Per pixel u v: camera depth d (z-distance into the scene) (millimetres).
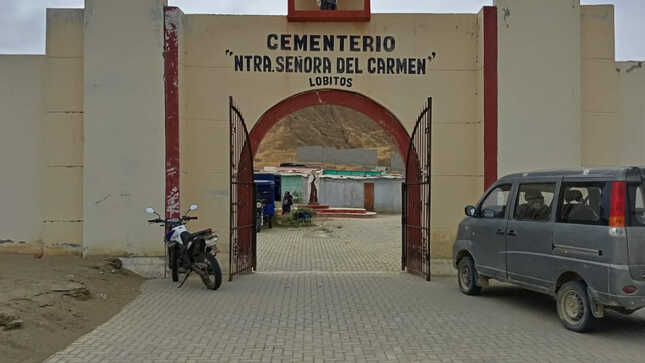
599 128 10219
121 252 9758
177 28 9828
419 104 10328
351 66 10312
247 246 10414
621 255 5750
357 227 23859
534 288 7016
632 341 5980
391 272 10617
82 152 10039
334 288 8922
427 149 9383
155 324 6598
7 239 10094
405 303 7832
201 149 10281
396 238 18938
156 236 9758
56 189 10047
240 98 10297
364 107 10430
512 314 7191
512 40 9906
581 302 6227
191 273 10008
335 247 16031
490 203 8742
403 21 10328
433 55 10336
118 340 5922
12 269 8469
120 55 9766
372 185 37562
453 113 10328
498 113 9906
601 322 6816
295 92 10297
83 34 9992
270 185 22875
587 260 6098
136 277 9477
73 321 6469
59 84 10031
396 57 10328
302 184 36375
